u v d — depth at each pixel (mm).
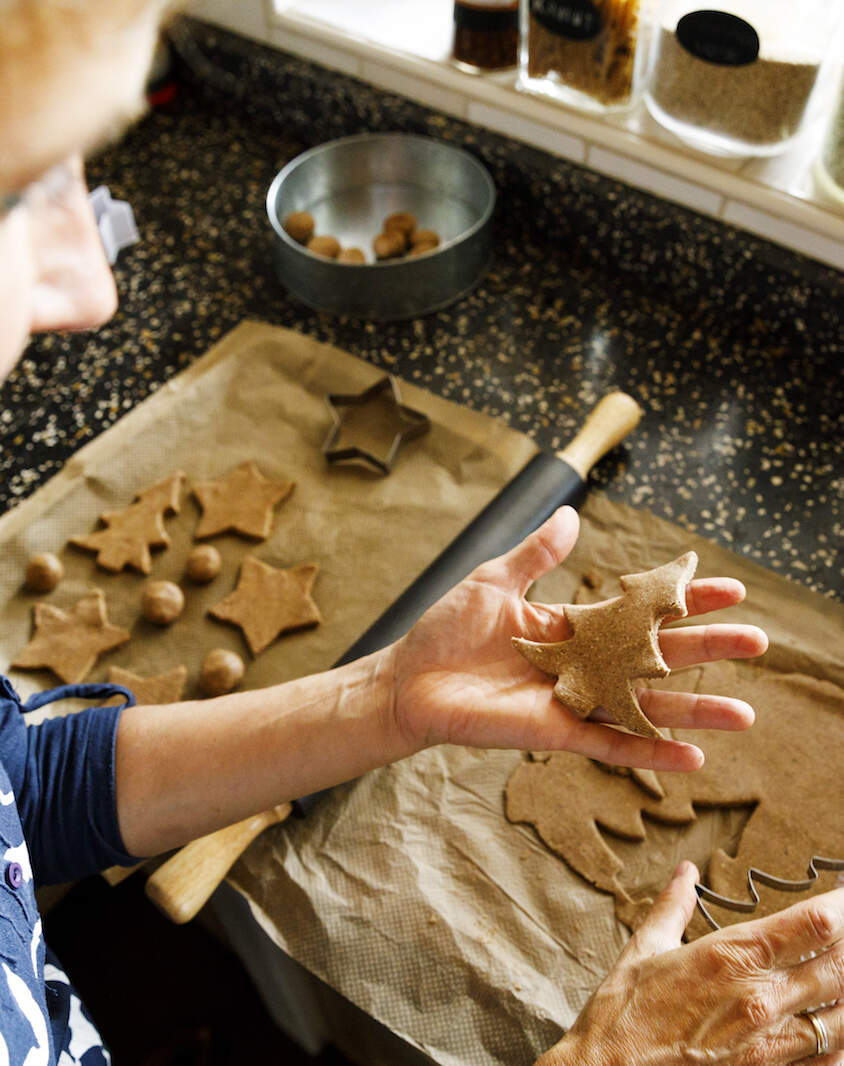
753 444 942
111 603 893
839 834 695
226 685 822
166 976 1214
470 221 1178
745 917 667
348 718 594
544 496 867
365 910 692
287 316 1099
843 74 891
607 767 745
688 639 585
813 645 781
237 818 611
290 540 913
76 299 325
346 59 1216
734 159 1004
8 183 201
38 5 173
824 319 970
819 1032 518
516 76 1126
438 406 974
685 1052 509
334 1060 1151
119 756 603
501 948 670
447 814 735
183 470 969
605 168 1079
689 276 1054
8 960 477
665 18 945
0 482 969
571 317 1076
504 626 604
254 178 1268
